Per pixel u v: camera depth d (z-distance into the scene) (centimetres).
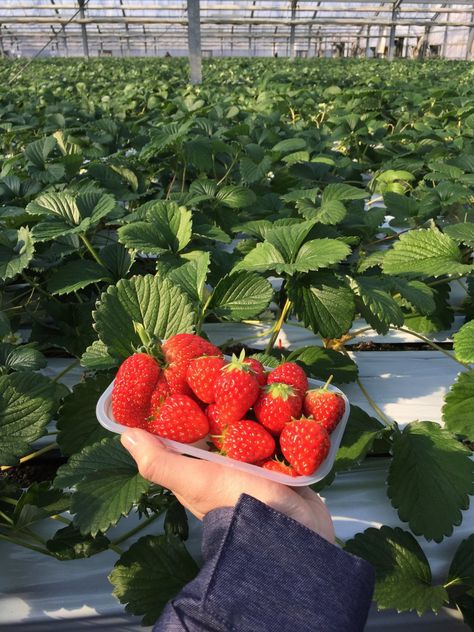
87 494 43
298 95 257
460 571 47
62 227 74
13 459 47
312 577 27
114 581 45
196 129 146
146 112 237
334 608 26
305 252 63
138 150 149
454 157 127
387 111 230
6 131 176
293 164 126
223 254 81
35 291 91
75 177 117
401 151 157
